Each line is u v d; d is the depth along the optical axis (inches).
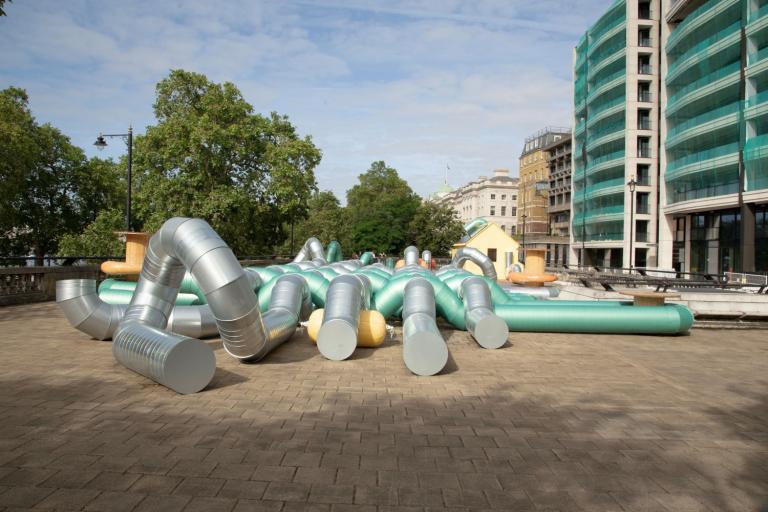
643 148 2118.6
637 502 143.0
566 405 229.5
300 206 1274.6
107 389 236.2
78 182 1785.2
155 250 281.3
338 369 286.4
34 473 151.3
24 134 1298.0
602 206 2301.9
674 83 1771.7
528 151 3639.3
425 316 306.8
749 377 287.6
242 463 161.2
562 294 654.5
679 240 1811.0
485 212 4138.8
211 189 1137.4
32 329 391.2
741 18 1443.2
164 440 178.1
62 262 1039.0
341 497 141.6
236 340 273.6
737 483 155.8
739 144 1428.4
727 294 583.2
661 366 311.9
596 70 2301.9
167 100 1170.0
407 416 209.5
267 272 463.5
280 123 1280.8
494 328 352.8
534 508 138.2
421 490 146.6
